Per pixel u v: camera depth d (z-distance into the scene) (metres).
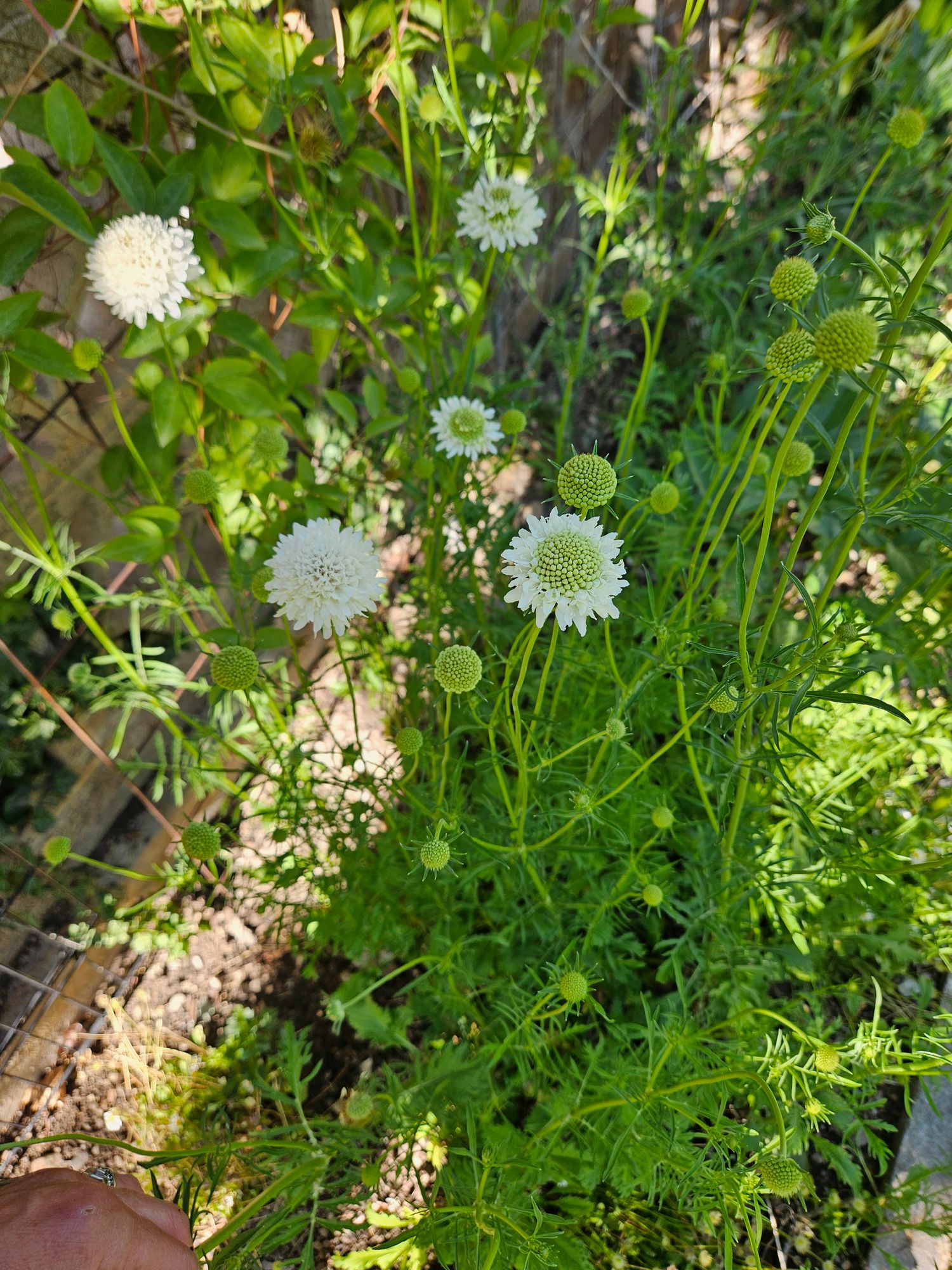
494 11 0.50
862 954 0.54
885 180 0.70
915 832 0.54
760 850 0.51
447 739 0.41
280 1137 0.53
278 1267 0.44
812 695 0.35
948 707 0.53
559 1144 0.46
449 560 0.72
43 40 0.45
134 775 0.60
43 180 0.41
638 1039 0.52
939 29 0.51
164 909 0.56
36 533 0.52
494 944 0.54
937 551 0.51
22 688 0.52
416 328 0.70
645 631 0.51
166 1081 0.56
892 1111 0.53
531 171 0.60
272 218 0.54
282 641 0.54
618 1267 0.48
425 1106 0.47
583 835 0.52
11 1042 0.54
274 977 0.60
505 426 0.51
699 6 0.49
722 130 0.87
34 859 0.54
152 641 0.60
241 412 0.51
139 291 0.41
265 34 0.46
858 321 0.30
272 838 0.50
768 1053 0.43
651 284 0.67
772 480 0.34
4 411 0.42
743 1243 0.49
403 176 0.61
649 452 0.81
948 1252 0.49
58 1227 0.25
